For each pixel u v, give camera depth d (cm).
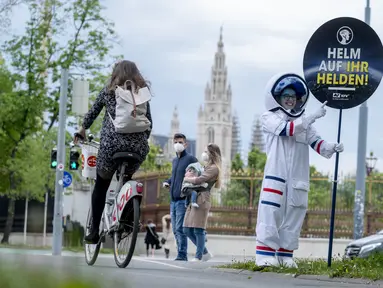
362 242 2323
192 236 1753
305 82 1188
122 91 1029
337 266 1166
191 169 1744
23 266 396
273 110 1194
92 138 1120
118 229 1050
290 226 1202
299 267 1188
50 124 4991
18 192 4909
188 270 1179
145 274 966
